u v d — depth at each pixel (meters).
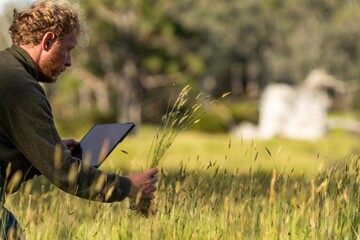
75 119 56.47
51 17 4.62
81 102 65.88
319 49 83.94
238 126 63.56
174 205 5.86
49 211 5.92
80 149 5.16
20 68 4.51
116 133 5.10
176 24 61.00
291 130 52.03
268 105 52.75
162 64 60.41
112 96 66.19
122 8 58.91
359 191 5.90
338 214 5.77
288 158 6.06
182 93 5.34
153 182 4.78
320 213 5.71
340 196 5.78
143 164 16.94
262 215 5.73
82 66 59.75
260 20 82.38
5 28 48.31
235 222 5.64
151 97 67.75
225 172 6.10
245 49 83.50
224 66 80.62
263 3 82.06
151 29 58.75
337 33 83.44
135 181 4.72
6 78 4.44
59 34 4.66
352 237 5.65
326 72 83.69
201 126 62.34
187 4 76.62
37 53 4.65
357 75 84.25
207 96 5.52
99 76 63.44
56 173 4.48
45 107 4.51
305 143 36.94
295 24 84.00
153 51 60.75
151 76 63.38
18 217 5.88
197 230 5.79
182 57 60.84
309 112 52.19
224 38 79.12
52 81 4.78
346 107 86.19
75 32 4.74
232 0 79.94
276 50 84.88
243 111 65.88
